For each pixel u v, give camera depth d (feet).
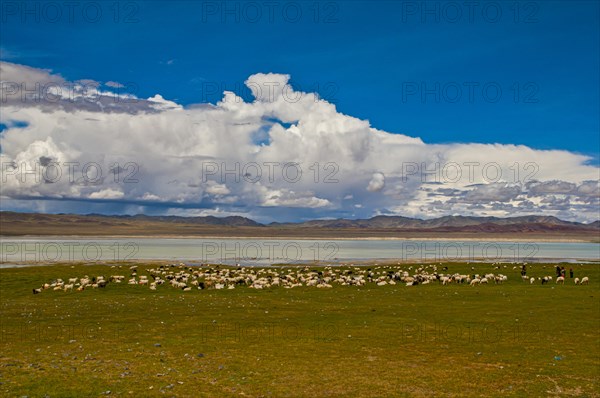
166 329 116.67
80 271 287.48
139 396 68.23
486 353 95.50
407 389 73.56
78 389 70.38
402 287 223.71
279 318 134.00
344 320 131.13
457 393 72.08
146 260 435.94
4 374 76.59
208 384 74.08
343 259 484.74
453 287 222.48
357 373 81.15
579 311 147.02
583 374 81.61
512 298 179.73
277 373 80.38
